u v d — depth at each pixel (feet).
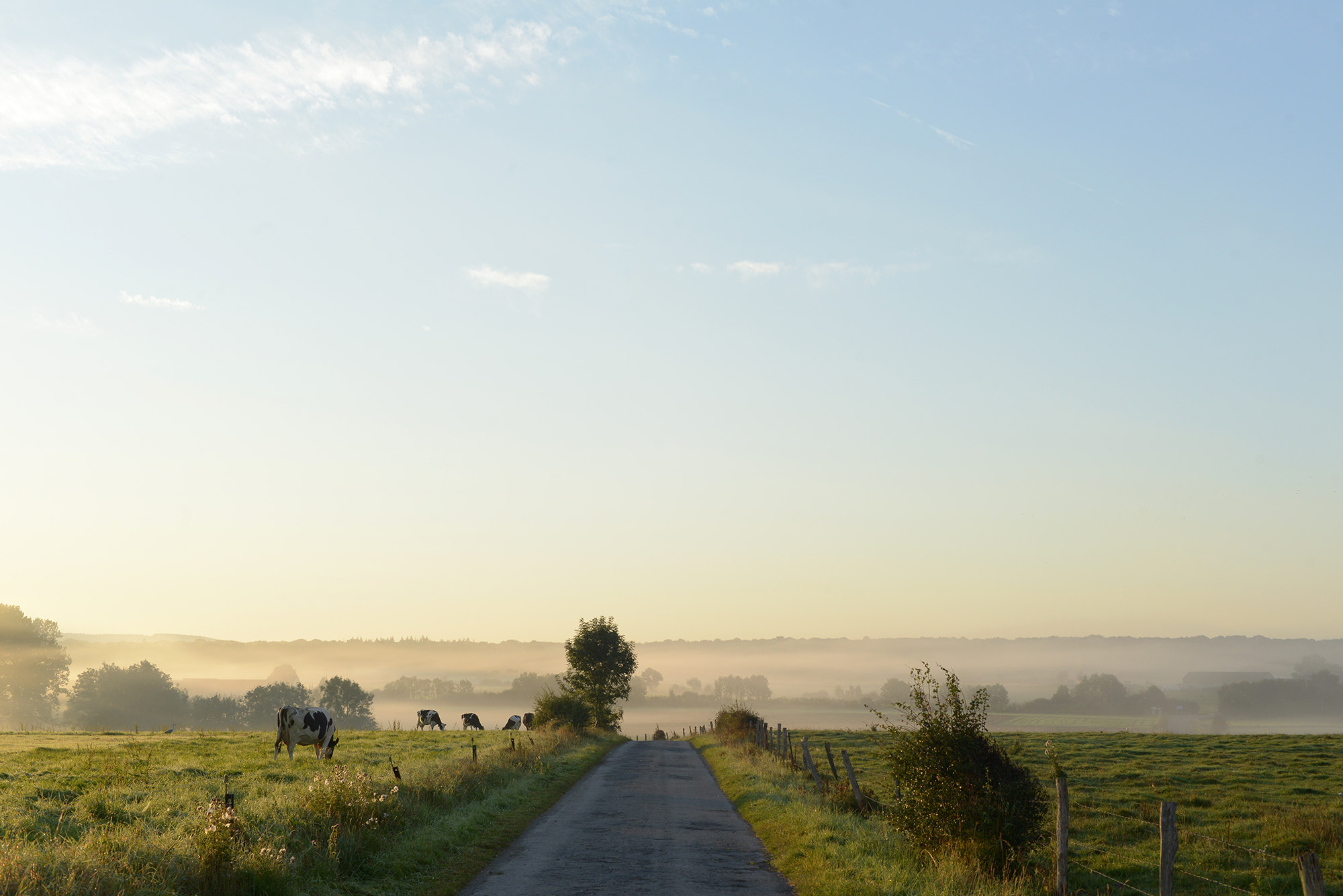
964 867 48.83
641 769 122.11
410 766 86.28
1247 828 78.69
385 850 50.88
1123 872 62.90
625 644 275.18
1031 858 51.83
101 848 39.17
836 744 168.86
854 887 45.09
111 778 71.41
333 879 43.83
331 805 54.29
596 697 268.82
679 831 67.46
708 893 46.73
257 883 39.14
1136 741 168.86
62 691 452.35
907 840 57.41
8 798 55.16
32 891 32.99
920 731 55.06
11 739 130.62
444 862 52.13
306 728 103.60
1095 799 93.86
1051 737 180.65
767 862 55.72
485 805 72.49
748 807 79.77
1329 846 70.59
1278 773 115.03
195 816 50.49
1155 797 95.25
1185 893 57.57
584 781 104.27
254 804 56.59
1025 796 51.21
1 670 415.64
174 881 37.01
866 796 79.61
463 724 272.92
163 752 107.65
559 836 63.52
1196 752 144.66
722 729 190.80
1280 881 59.77
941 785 52.37
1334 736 174.70
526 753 110.52
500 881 48.52
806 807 72.79
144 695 483.51
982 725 54.75
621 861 54.85
